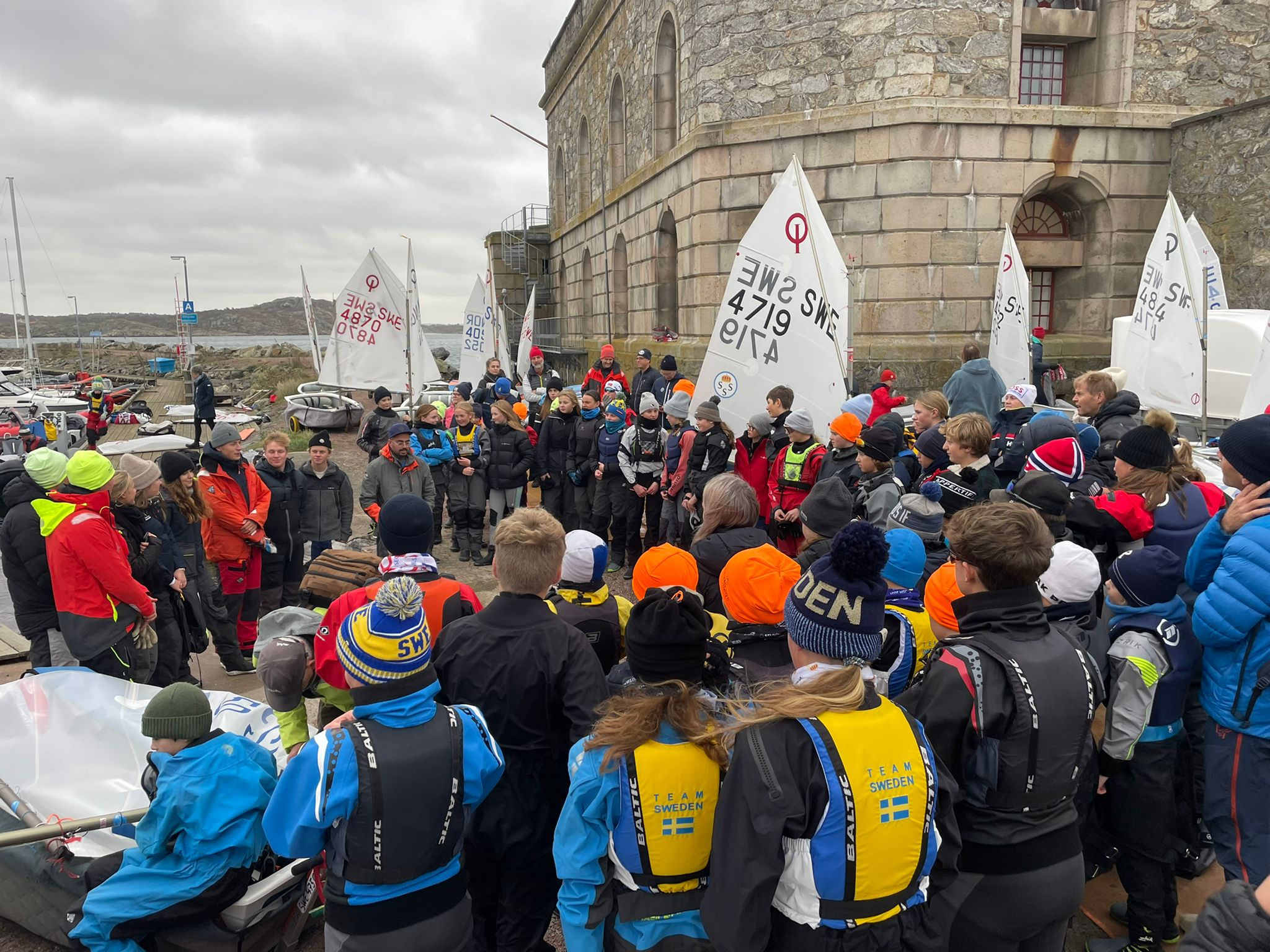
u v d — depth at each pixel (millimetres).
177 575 5320
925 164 14031
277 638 3105
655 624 2195
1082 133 14367
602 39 25141
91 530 4496
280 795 2219
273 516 6512
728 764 2102
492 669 2787
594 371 13750
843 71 14539
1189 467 4254
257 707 4055
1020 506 2404
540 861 2873
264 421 26359
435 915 2346
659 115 19656
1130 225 14797
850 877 1865
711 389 7180
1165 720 2992
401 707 2307
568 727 2904
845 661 2062
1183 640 2957
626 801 2125
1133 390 8477
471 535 9469
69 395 29422
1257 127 13133
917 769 1942
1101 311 15062
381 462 8070
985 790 2244
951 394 8273
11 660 6492
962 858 2289
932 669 2328
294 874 3021
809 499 3871
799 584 2131
